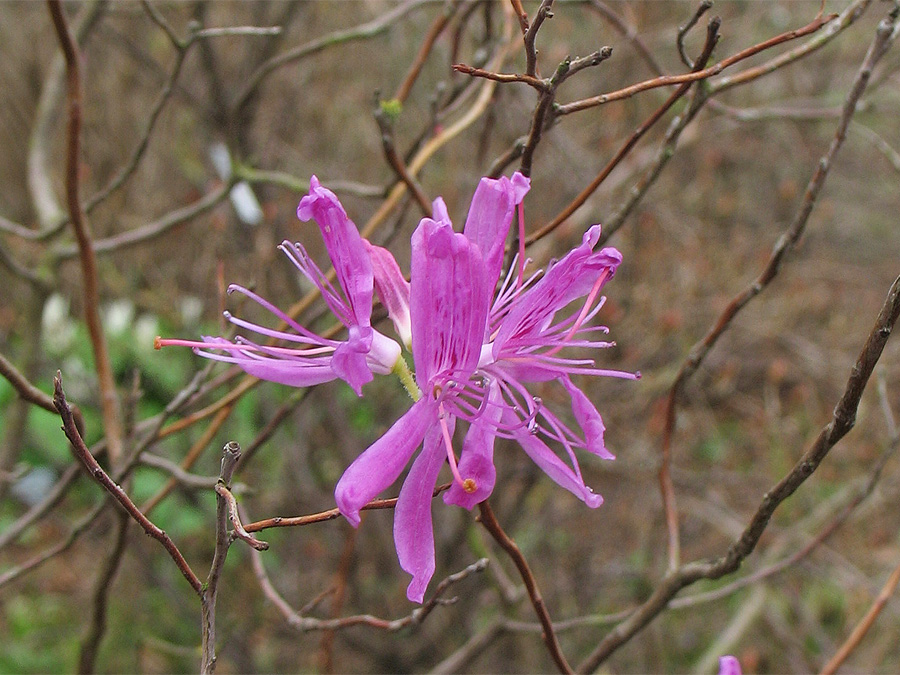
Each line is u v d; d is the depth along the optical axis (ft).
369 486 5.42
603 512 21.22
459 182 18.31
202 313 21.08
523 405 9.94
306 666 20.27
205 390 9.93
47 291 12.84
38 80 22.03
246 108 17.28
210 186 19.42
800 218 8.14
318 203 5.80
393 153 8.94
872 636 20.33
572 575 20.30
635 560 21.49
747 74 8.11
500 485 17.72
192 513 18.15
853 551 21.08
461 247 5.48
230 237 19.84
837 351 23.34
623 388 19.77
